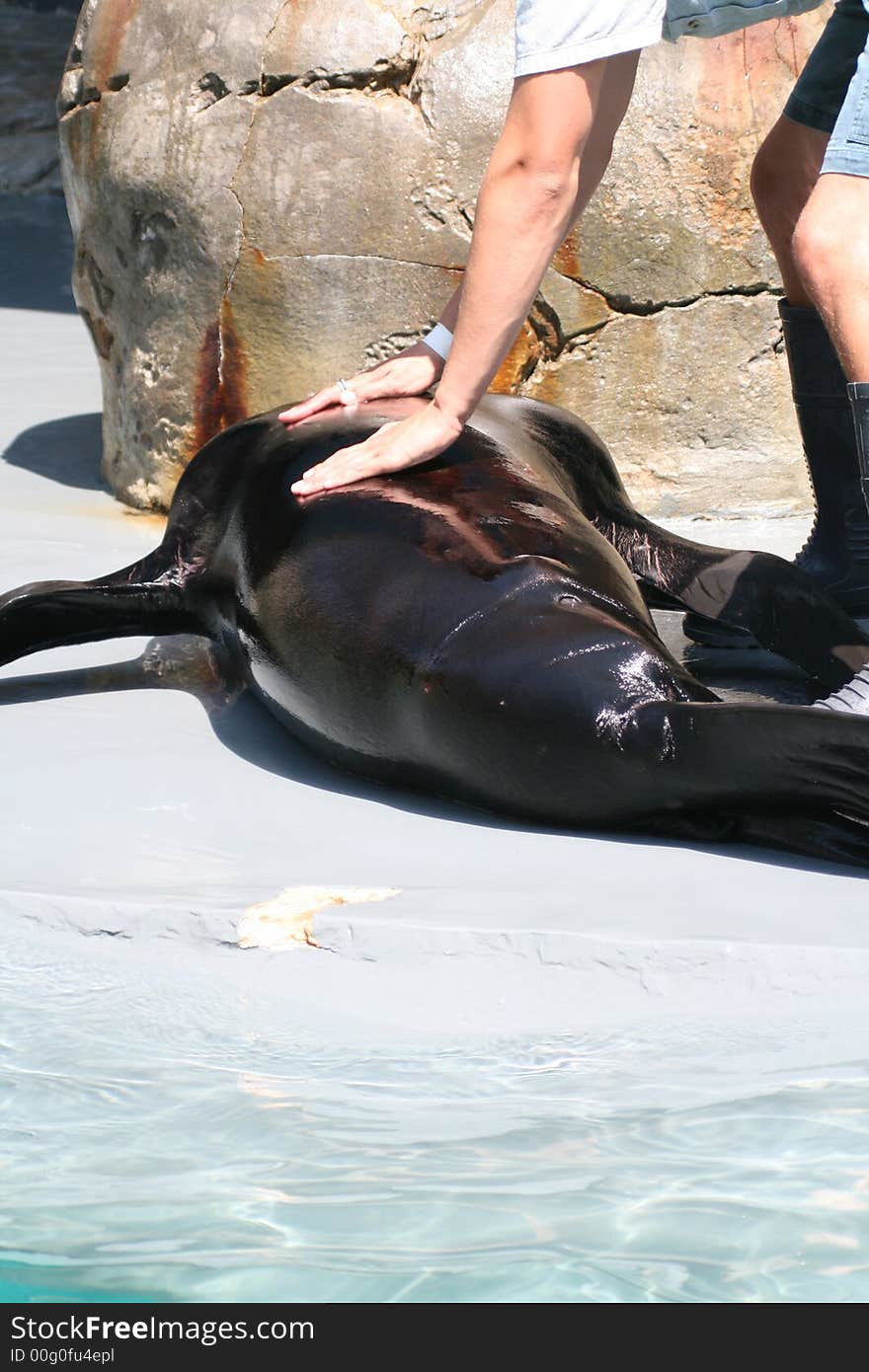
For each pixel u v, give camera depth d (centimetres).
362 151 791
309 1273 276
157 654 640
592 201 804
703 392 838
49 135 2294
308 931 411
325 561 513
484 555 491
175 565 611
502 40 789
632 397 834
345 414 588
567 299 815
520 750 458
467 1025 377
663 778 444
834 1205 295
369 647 486
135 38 834
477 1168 310
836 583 680
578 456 632
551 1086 346
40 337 1344
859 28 609
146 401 849
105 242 862
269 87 798
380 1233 288
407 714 479
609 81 550
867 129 457
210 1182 305
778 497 855
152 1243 285
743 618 609
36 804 492
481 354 514
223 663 614
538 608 471
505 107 788
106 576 614
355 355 814
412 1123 329
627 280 816
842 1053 358
